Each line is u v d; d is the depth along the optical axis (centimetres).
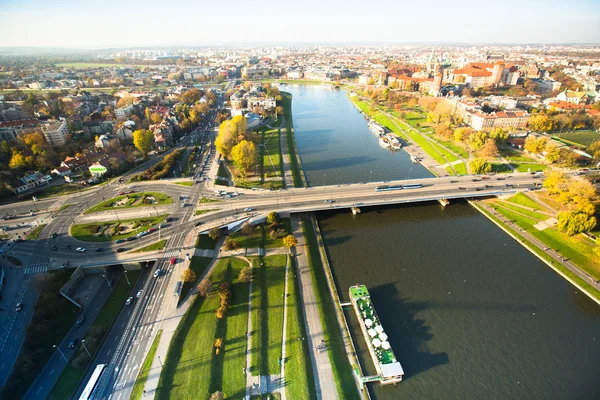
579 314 16012
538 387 12875
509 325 15425
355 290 16388
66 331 14475
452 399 12456
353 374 13250
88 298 16238
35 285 15738
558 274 18425
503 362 13788
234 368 12812
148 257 18062
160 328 14200
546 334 15012
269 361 13225
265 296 16162
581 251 19125
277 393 12100
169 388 11962
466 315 15888
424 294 17012
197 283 16612
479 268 18788
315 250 19888
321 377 12862
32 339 13512
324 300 16388
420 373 13300
